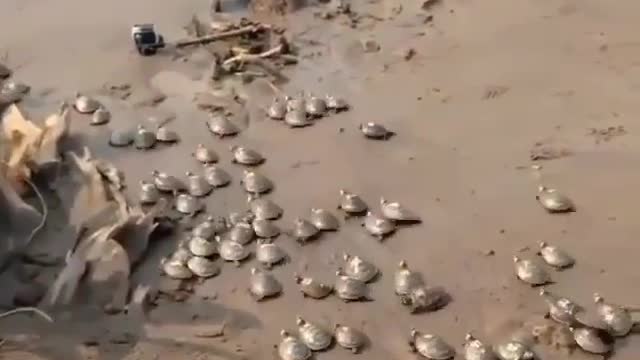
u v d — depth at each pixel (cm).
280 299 202
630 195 217
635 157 225
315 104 243
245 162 229
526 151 229
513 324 196
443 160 228
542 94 244
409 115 241
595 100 241
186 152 234
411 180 224
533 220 213
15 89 254
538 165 225
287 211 218
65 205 218
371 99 247
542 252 206
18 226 211
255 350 194
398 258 208
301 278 205
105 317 200
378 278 204
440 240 211
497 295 200
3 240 209
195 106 248
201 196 222
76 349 195
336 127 239
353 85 252
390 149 232
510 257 207
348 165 228
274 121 242
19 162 222
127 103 249
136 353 194
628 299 198
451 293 201
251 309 200
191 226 215
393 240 211
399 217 214
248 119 243
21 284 204
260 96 250
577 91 244
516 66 254
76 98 251
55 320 199
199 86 254
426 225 214
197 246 209
